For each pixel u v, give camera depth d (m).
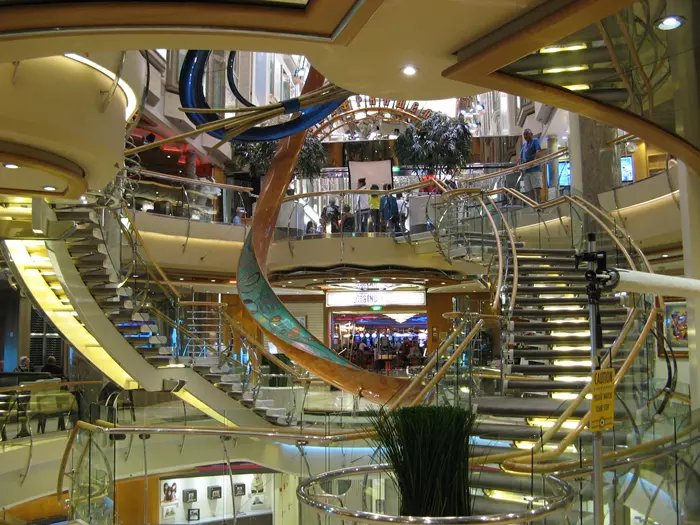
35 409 8.83
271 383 11.45
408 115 18.94
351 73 4.58
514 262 8.71
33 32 3.62
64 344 15.72
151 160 17.73
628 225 11.02
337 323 21.44
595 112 5.01
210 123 6.43
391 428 2.94
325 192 14.19
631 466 4.41
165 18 3.52
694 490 4.84
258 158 19.31
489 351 8.77
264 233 11.69
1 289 14.73
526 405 6.52
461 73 4.25
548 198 12.02
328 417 10.12
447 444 2.85
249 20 3.56
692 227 6.74
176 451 6.59
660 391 7.02
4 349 14.70
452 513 2.83
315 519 3.42
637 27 3.82
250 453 6.91
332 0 3.34
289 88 28.02
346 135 24.89
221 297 19.92
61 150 5.96
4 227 8.69
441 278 15.83
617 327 7.80
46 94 5.59
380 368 21.19
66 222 8.72
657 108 5.00
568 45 4.05
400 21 3.74
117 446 6.25
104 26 3.59
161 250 13.95
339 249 14.99
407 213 14.88
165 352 10.46
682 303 11.30
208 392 11.02
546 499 3.22
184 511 6.52
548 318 8.43
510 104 24.89
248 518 6.77
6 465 8.23
